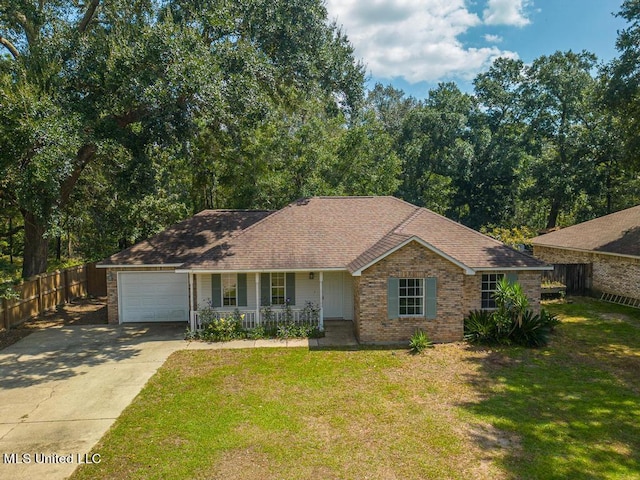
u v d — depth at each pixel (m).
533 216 49.12
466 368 12.09
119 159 18.83
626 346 14.08
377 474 7.19
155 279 18.00
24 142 12.89
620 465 7.46
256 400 10.05
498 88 43.69
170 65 13.95
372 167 33.09
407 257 14.35
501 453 7.83
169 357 13.24
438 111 43.00
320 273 15.70
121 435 8.48
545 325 15.23
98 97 15.59
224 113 15.46
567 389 10.68
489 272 15.66
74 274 22.88
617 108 21.48
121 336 15.73
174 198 25.14
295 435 8.45
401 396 10.25
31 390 10.78
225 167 28.38
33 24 17.48
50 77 14.46
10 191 16.47
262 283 16.95
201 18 16.12
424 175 43.66
